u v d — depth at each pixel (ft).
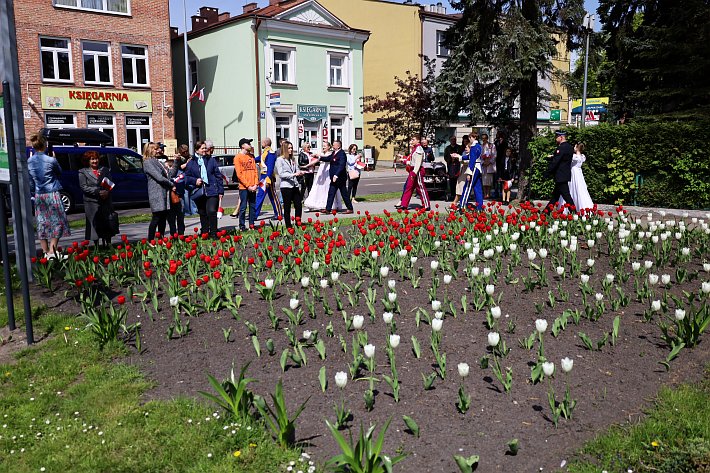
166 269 25.86
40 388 15.17
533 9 56.59
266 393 14.26
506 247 28.35
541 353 15.56
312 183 53.93
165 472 11.33
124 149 63.10
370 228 29.30
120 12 96.84
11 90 24.88
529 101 59.21
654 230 30.25
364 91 144.87
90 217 31.27
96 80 95.86
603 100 102.63
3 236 19.54
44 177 29.09
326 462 10.49
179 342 17.95
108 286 24.12
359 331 18.10
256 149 110.42
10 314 19.79
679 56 75.00
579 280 24.14
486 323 18.80
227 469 11.19
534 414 13.16
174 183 34.88
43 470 11.41
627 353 16.52
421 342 17.28
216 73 117.29
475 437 12.23
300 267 25.34
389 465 10.29
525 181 59.16
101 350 17.42
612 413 13.21
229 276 23.36
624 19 79.56
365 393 13.26
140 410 13.57
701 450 11.48
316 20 115.03
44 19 89.15
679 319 16.83
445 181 68.08
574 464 11.25
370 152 128.06
